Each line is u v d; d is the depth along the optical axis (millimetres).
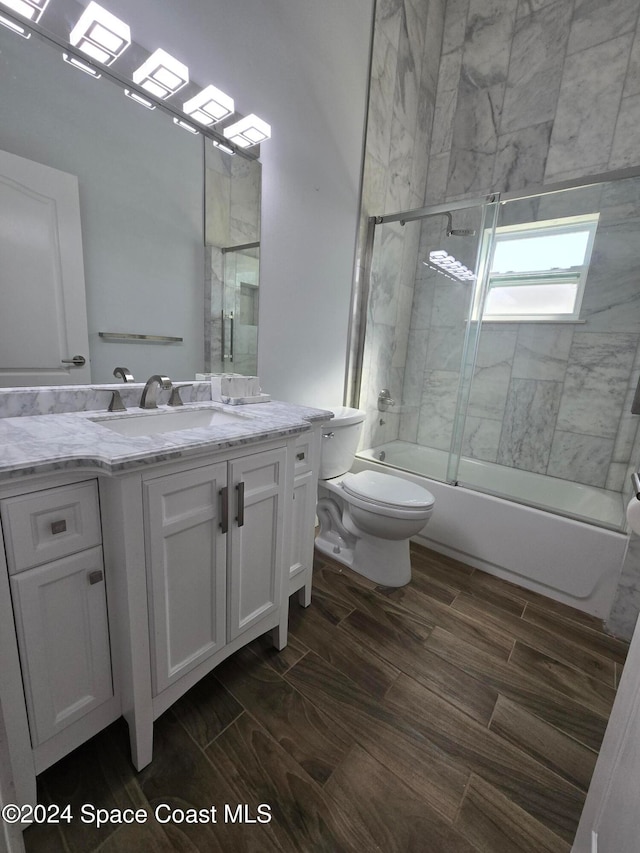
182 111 1324
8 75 978
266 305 1777
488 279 2164
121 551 817
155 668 917
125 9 1141
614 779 604
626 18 1860
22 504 715
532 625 1529
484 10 2268
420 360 2584
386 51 2064
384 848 815
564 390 2225
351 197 2105
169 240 1384
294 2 1604
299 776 942
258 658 1301
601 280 2055
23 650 751
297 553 1438
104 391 1242
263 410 1409
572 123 2057
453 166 2498
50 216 1104
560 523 1657
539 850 826
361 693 1183
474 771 976
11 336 1077
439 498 2037
